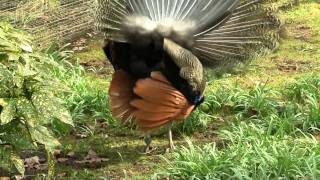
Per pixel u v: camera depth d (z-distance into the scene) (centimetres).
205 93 1194
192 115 1095
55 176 938
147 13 906
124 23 895
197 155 914
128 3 906
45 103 692
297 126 1073
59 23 1510
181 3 923
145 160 993
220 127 1101
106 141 1067
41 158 998
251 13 944
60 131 1080
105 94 1187
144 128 866
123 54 891
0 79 680
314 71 1376
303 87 1216
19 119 712
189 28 902
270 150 925
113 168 968
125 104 888
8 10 1412
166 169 905
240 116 1116
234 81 1307
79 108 1145
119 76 895
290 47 1537
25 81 696
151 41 873
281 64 1418
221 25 929
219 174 870
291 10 1858
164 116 851
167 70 848
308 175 855
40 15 1443
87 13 1562
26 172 948
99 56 1502
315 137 1042
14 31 711
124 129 1107
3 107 685
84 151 1030
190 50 901
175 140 1066
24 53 700
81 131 1101
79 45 1551
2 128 716
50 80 711
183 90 851
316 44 1570
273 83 1299
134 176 933
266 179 837
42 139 714
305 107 1130
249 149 922
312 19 1784
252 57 953
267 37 958
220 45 926
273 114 1083
